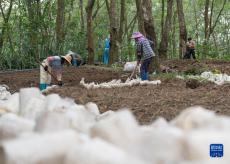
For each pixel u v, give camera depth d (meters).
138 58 14.42
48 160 1.86
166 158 1.83
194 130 2.07
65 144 1.92
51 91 12.03
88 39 26.16
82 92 11.64
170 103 9.59
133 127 2.15
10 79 18.27
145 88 12.52
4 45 25.66
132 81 13.59
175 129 2.04
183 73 16.97
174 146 1.86
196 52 29.72
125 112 2.22
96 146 1.79
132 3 42.16
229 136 1.93
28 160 1.83
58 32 27.34
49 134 2.00
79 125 2.48
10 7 25.55
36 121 2.41
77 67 23.23
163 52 27.52
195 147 1.84
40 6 26.39
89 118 2.95
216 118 2.21
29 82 17.12
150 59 14.42
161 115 8.34
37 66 25.55
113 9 25.09
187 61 23.50
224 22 44.44
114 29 25.11
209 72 16.31
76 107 3.51
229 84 12.80
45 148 1.88
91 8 26.03
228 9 43.75
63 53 27.34
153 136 1.91
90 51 26.16
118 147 2.02
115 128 2.11
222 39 43.03
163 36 27.70
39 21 25.81
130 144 2.02
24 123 2.46
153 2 47.00
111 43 25.11
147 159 1.86
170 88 12.41
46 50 26.41
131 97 10.51
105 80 16.53
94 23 40.94
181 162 1.80
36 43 25.66
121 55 29.00
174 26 39.88
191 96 10.55
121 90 12.10
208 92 11.21
